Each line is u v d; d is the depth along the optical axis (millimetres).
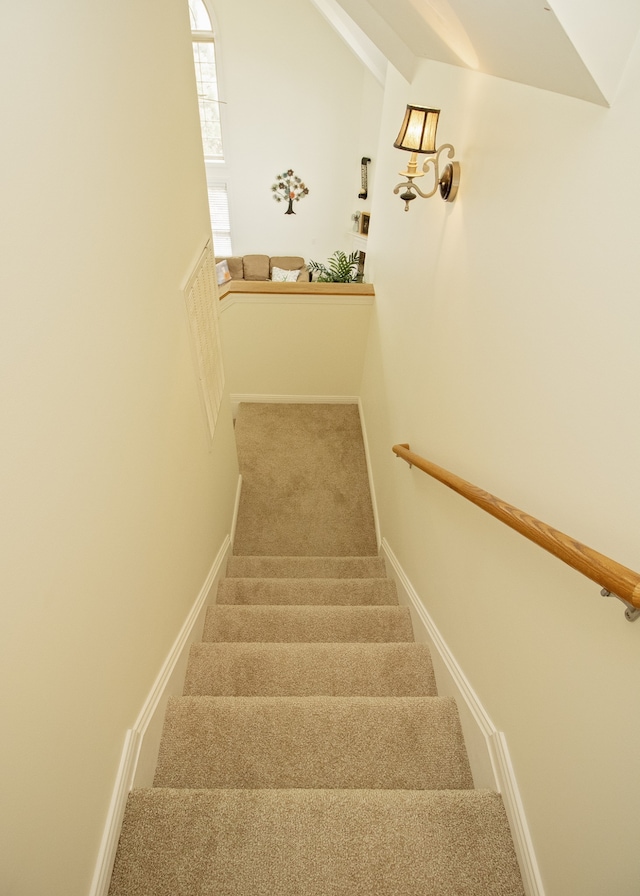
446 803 1129
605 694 827
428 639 1790
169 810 1087
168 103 1392
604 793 808
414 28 1693
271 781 1279
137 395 1163
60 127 752
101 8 910
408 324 2500
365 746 1356
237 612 2014
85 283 862
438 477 1609
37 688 728
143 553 1233
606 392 858
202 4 6336
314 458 3906
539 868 979
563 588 969
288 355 4191
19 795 684
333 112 7160
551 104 1094
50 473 750
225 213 7914
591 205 925
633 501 784
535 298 1140
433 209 2121
